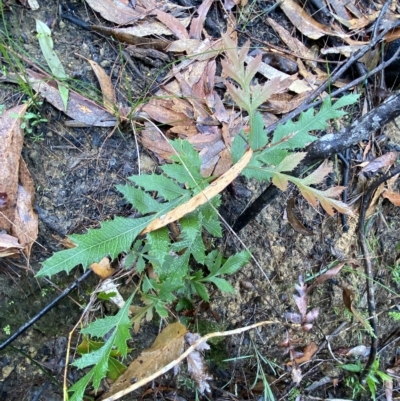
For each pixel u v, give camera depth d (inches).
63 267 14.9
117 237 15.6
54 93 21.7
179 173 16.5
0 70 21.2
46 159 21.4
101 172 22.3
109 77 23.1
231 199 24.2
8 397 21.7
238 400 25.1
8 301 21.2
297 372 23.9
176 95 23.9
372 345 25.8
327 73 27.2
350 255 27.0
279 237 25.5
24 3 22.5
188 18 25.3
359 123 17.8
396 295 28.6
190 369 19.8
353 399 28.2
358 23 28.5
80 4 23.6
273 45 26.7
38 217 21.0
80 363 16.1
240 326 25.1
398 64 27.6
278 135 17.0
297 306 24.7
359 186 27.4
